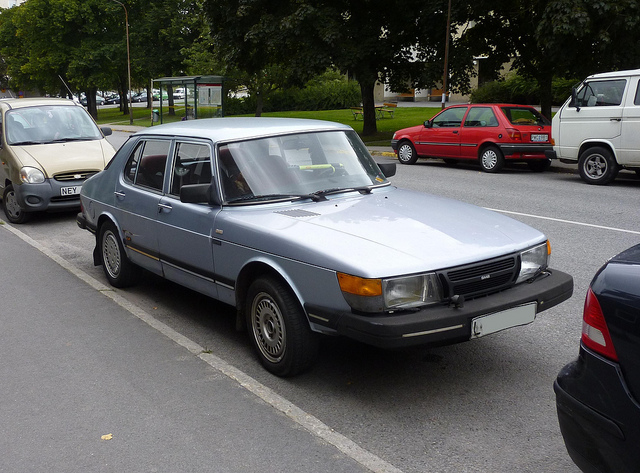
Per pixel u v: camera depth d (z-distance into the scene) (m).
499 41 21.27
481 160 15.44
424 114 37.34
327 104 53.31
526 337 4.93
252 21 23.94
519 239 4.13
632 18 16.02
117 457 3.34
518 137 14.79
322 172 4.94
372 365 4.47
